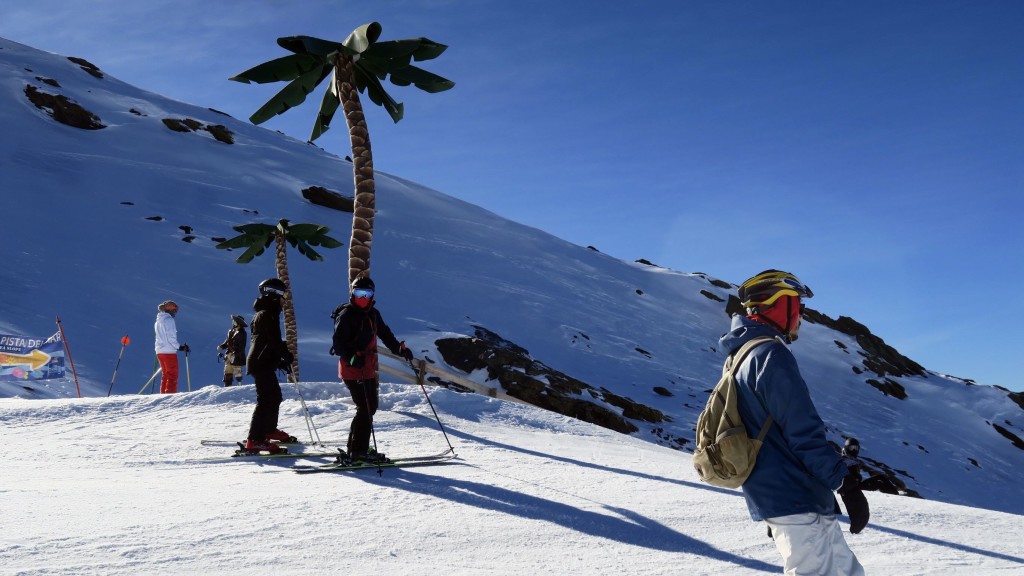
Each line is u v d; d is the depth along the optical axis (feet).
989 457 166.61
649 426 117.70
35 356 53.47
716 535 17.40
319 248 175.63
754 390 9.20
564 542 16.33
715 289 246.88
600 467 27.09
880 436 161.38
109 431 32.32
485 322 158.61
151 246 147.54
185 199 187.11
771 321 9.77
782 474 9.18
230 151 245.24
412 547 15.38
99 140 221.66
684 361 173.27
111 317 106.42
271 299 28.96
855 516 8.65
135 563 13.15
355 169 41.68
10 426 33.24
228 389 39.45
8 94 228.43
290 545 14.97
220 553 14.14
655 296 222.89
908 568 15.55
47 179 176.24
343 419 35.35
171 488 20.51
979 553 17.19
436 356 118.93
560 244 248.93
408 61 43.68
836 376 195.83
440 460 26.43
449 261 196.13
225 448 29.22
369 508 18.42
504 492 20.90
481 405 40.50
